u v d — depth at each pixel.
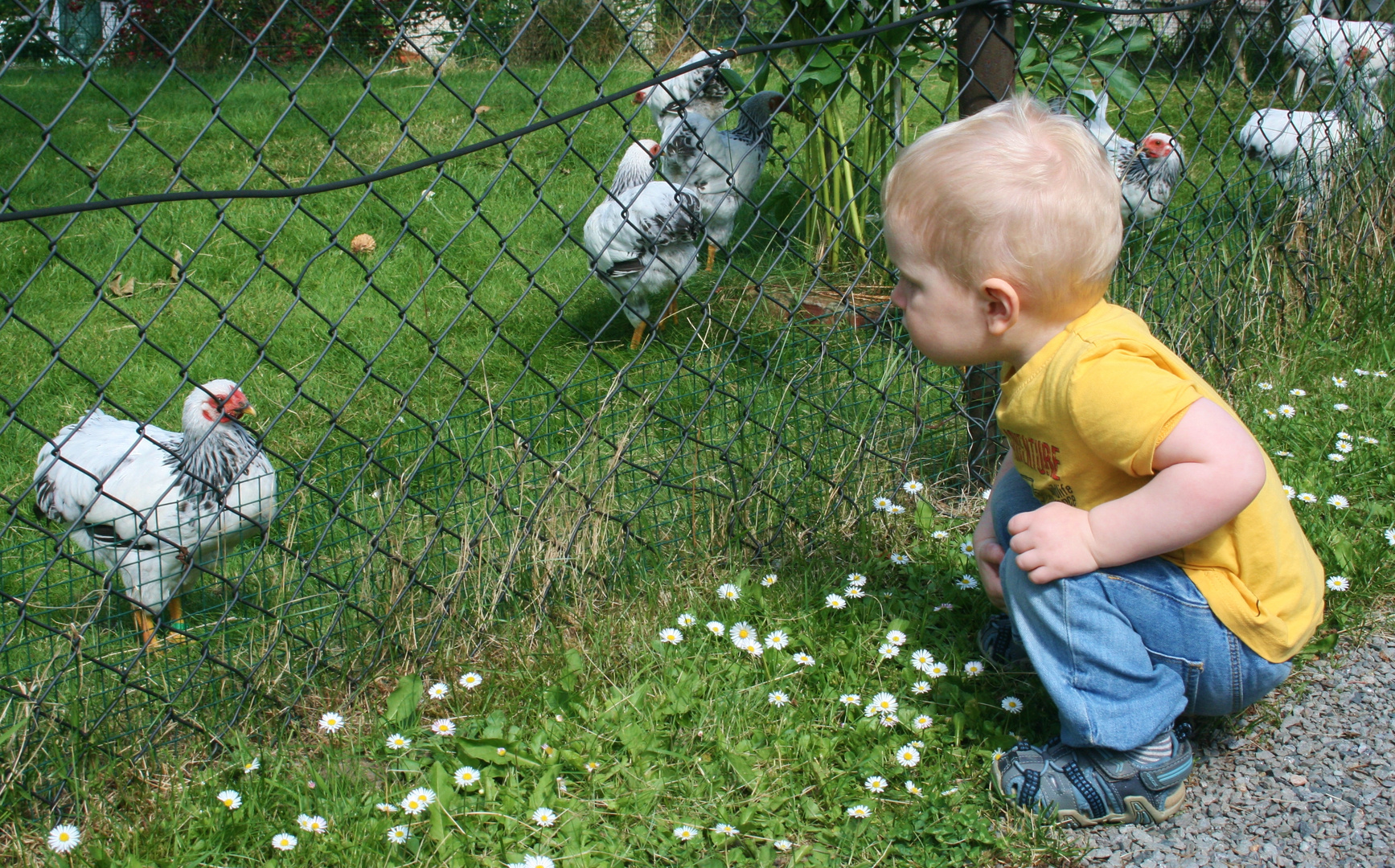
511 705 2.32
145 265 5.93
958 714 2.12
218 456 2.83
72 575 3.13
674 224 4.69
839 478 2.99
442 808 1.96
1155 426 1.60
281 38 11.91
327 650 2.46
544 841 1.91
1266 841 1.83
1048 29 3.78
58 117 1.66
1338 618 2.39
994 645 2.36
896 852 1.87
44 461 2.97
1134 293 3.46
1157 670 1.83
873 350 3.93
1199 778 2.00
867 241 5.35
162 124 8.97
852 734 2.12
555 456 3.49
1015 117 1.76
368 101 9.56
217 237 6.29
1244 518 1.76
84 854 1.93
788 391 3.40
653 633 2.52
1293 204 4.07
